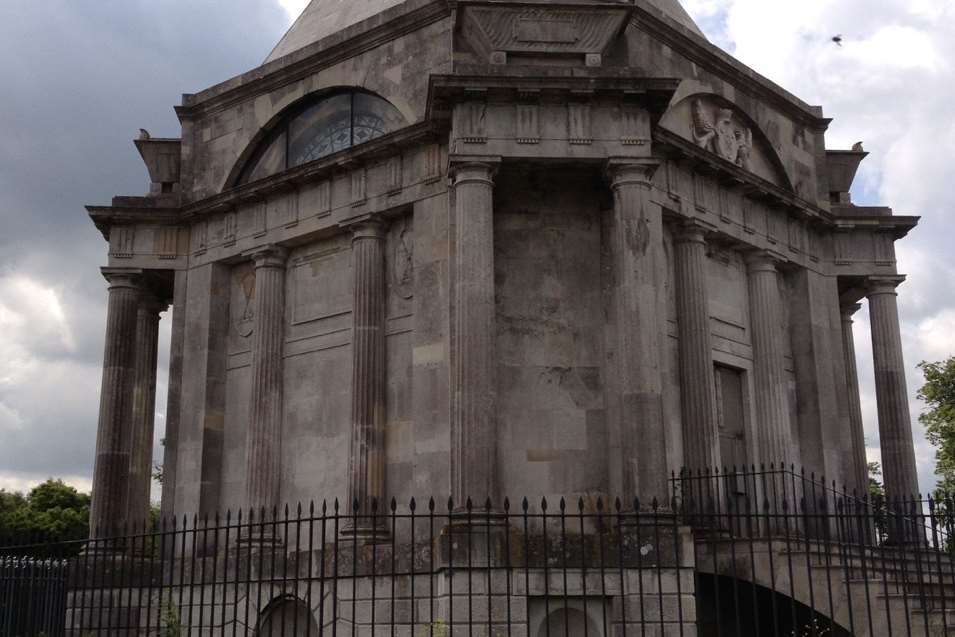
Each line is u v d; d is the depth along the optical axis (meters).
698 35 31.55
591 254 27.23
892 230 34.66
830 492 31.47
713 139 31.34
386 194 28.61
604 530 23.64
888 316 34.16
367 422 27.56
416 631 24.42
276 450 29.98
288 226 30.72
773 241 32.44
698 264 29.61
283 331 30.91
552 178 26.86
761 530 29.50
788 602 26.80
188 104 34.12
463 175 24.92
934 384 54.88
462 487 23.06
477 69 25.22
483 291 24.17
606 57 27.11
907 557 27.12
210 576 28.61
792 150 34.34
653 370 24.12
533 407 26.11
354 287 28.78
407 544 25.12
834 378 33.38
